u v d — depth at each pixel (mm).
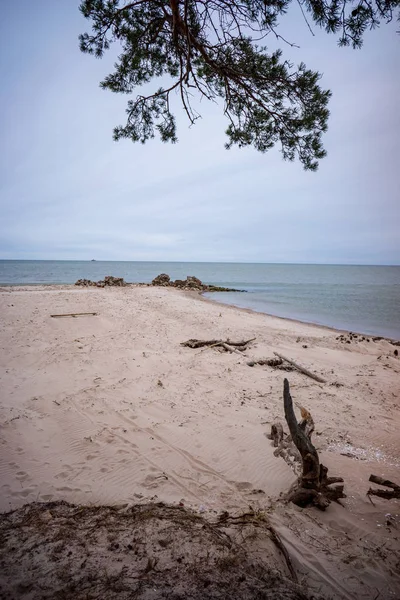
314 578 2555
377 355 11250
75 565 2408
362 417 6273
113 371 8516
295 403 6789
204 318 16703
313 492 3549
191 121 4828
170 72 5266
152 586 2217
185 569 2434
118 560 2498
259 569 2521
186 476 4223
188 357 10078
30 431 5324
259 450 4895
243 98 4773
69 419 5801
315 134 4730
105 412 6117
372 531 3180
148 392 7207
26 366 8766
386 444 5250
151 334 12766
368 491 3818
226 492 3889
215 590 2219
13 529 2895
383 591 2451
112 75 5105
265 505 3590
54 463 4438
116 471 4293
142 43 4742
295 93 4512
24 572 2301
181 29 3992
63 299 18719
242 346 11609
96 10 4375
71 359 9297
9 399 6582
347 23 3518
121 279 33406
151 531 2908
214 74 4852
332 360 10359
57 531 2859
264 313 21094
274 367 9453
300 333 14453
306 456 3580
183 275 77625
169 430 5504
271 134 5070
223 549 2709
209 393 7281
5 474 4090
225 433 5422
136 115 5254
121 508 3400
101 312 15891
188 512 3338
